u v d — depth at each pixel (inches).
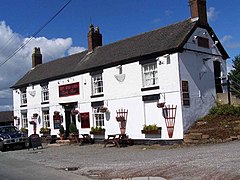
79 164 549.0
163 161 495.2
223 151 521.3
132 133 820.6
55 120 1077.8
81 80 983.0
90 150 764.6
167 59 749.9
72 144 948.6
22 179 438.6
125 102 842.2
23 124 1270.9
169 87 743.7
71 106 1019.9
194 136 688.4
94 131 910.4
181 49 737.0
